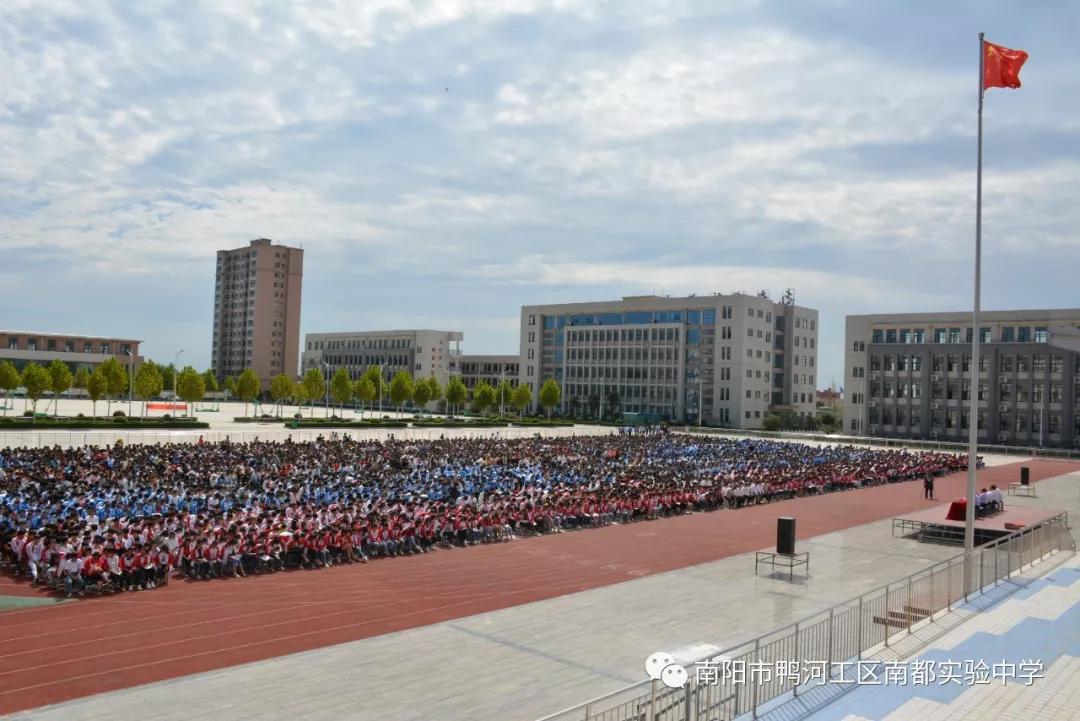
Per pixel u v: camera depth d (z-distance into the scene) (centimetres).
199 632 2022
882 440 9781
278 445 5662
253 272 19700
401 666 1803
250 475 4078
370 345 17962
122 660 1798
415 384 13275
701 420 12325
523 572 2808
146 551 2456
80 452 4631
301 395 12494
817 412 14562
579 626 2147
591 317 14050
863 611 1841
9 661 1770
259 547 2698
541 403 13050
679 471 5378
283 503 3450
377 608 2294
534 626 2142
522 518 3556
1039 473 6931
